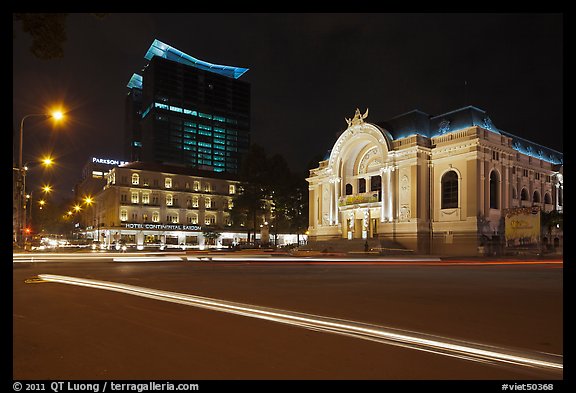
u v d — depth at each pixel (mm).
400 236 49188
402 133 52344
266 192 70562
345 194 58969
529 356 6148
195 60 170500
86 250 60562
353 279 17844
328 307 10336
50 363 5824
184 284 15500
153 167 81812
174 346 6699
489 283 16156
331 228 60062
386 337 7289
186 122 156375
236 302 11086
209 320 8719
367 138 54312
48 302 11039
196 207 84438
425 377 5281
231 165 164625
